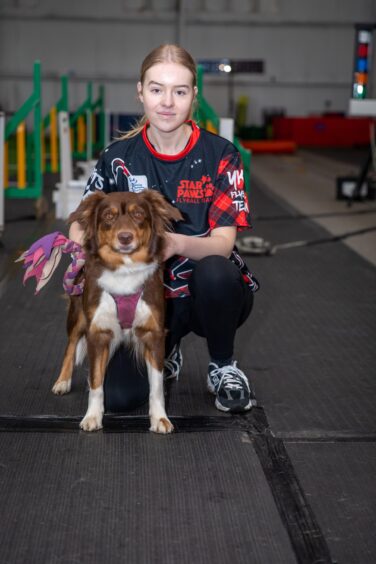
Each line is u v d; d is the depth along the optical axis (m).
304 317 4.35
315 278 5.35
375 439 2.72
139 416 2.86
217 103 21.66
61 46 20.67
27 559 1.95
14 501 2.24
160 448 2.60
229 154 2.72
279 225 7.68
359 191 9.28
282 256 6.11
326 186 11.35
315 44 21.36
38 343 3.75
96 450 2.58
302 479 2.41
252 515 2.18
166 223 2.60
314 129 20.92
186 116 2.60
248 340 3.89
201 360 3.53
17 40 20.56
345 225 7.64
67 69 20.80
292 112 21.94
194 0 20.83
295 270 5.60
